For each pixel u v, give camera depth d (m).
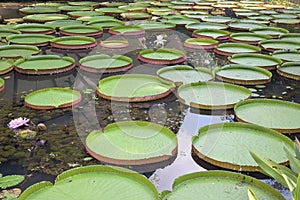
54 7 8.34
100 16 7.24
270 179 2.04
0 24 6.38
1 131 2.53
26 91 3.32
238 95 3.23
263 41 5.27
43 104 2.92
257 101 3.00
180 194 1.79
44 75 3.79
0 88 3.25
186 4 9.58
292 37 5.71
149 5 9.12
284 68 4.06
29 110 2.89
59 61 4.14
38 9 7.88
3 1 8.88
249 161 2.12
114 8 8.38
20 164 2.14
